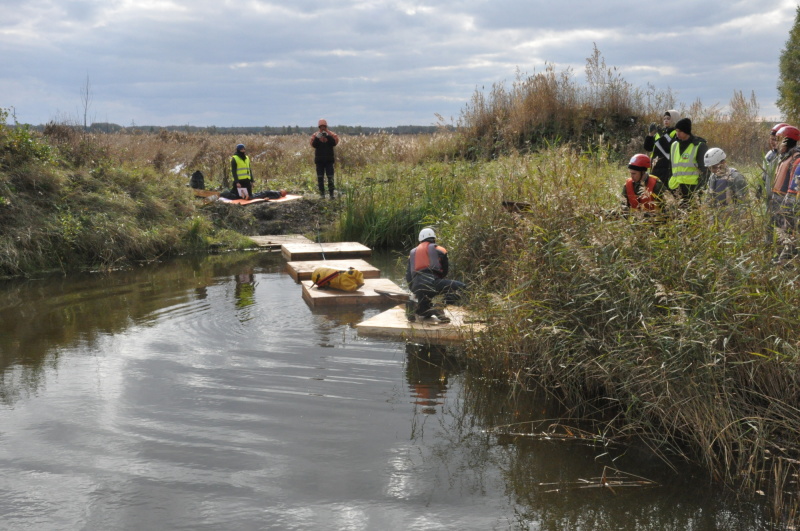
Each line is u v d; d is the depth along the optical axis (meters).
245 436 4.82
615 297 5.35
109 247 12.73
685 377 4.68
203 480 4.17
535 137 20.06
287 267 11.98
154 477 4.21
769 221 5.76
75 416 5.20
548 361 5.63
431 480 4.18
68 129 16.69
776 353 4.57
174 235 14.26
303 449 4.61
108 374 6.20
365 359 6.62
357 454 4.54
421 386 5.88
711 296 4.91
